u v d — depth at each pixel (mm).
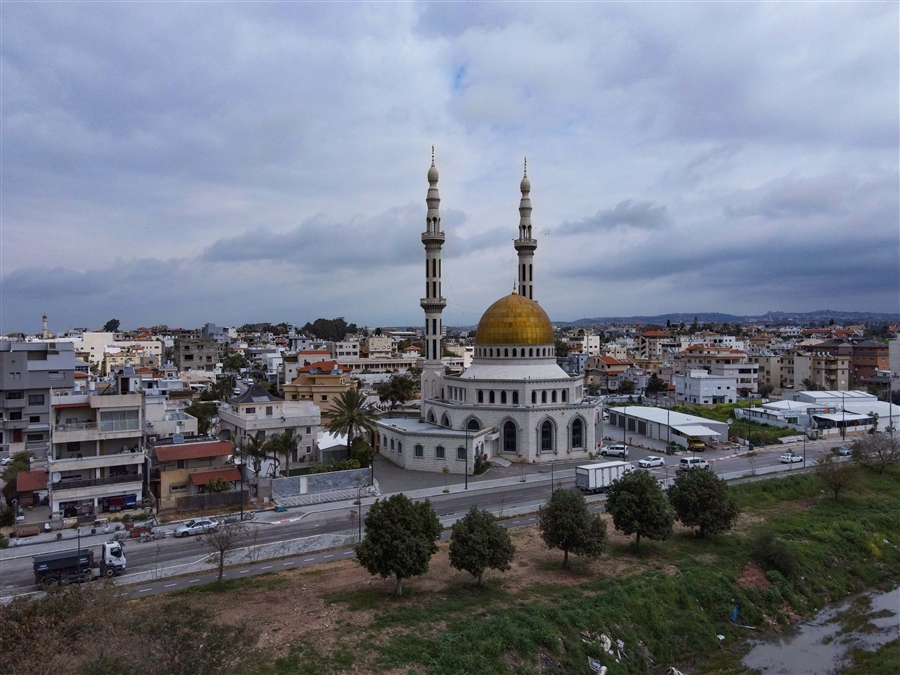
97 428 86750
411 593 61969
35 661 35469
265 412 114375
